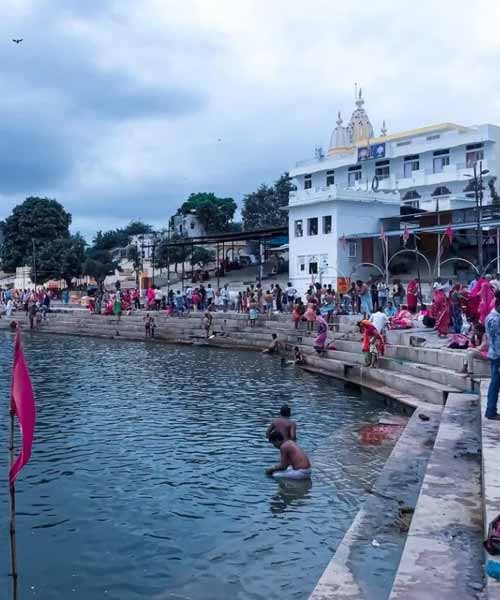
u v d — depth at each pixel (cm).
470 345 1678
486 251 3769
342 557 693
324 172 6122
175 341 3288
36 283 6075
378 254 4281
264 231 4409
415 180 5341
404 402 1531
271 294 3262
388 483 945
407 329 2195
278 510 920
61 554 791
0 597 685
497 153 5103
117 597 686
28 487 1032
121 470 1116
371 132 7450
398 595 539
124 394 1828
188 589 697
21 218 7312
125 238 9019
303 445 1259
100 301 4081
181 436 1345
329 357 2234
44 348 3125
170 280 5706
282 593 682
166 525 875
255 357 2661
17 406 520
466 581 563
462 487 802
